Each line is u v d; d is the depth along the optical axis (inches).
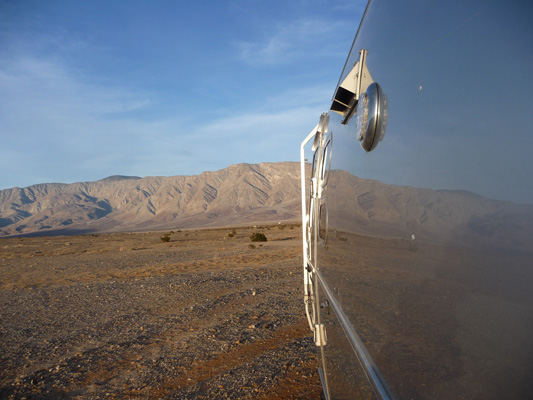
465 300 36.8
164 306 349.7
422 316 45.5
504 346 31.8
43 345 258.2
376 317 63.3
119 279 526.0
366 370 67.2
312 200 158.1
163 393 180.7
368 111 69.6
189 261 705.6
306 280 189.8
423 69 46.9
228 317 297.6
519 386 30.3
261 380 185.8
